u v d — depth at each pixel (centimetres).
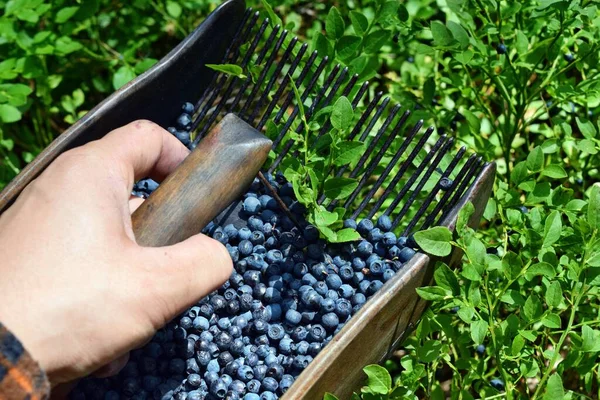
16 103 104
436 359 88
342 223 84
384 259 84
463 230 81
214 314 84
